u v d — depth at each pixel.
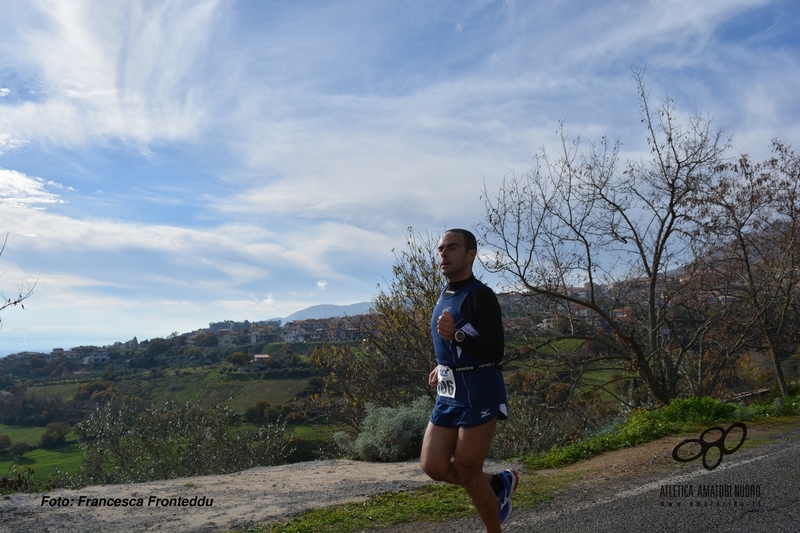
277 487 5.66
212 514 4.61
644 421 8.48
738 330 15.07
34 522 4.36
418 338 14.34
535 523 3.98
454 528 3.98
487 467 6.64
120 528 4.23
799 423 8.27
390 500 4.91
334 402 15.09
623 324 14.41
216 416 13.54
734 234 14.59
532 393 13.70
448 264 3.06
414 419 8.30
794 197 14.37
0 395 31.50
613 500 4.48
